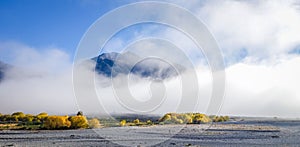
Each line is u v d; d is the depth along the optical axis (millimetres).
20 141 28688
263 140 28500
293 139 29344
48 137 31812
